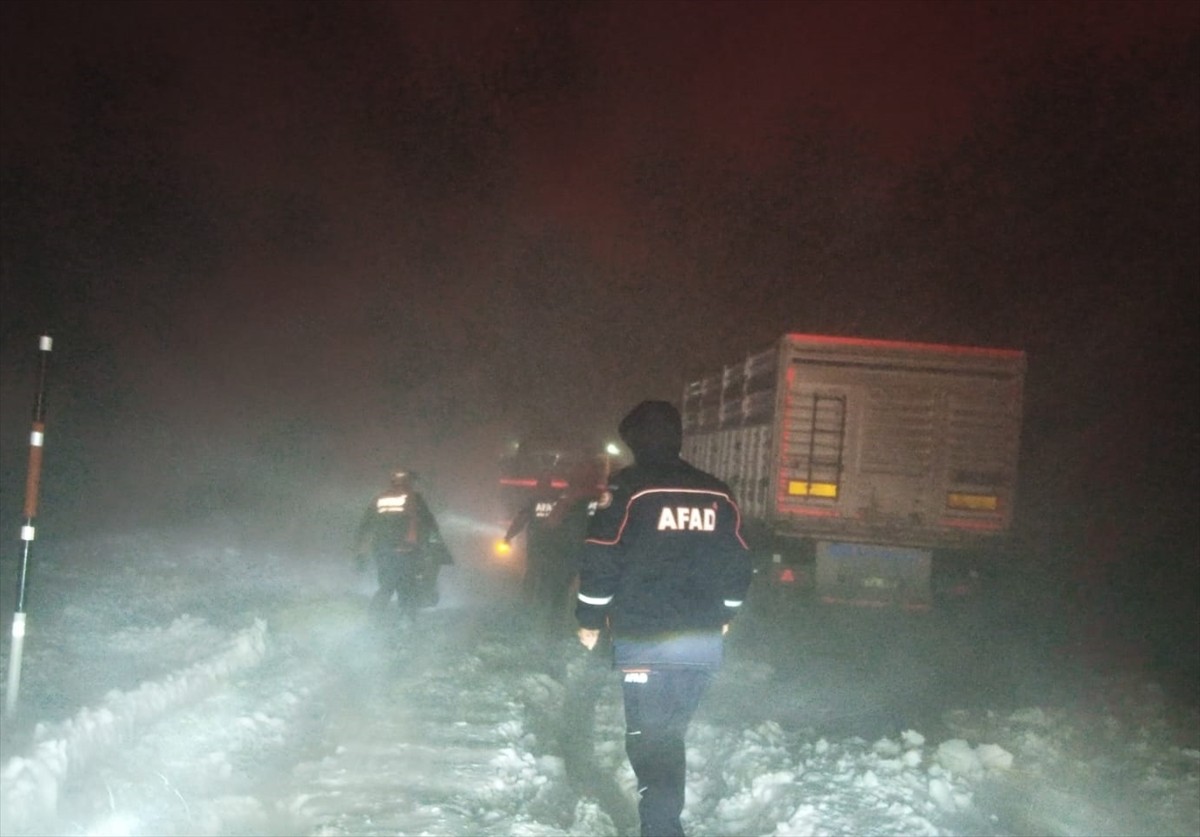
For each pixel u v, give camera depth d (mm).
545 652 12055
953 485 14234
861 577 14211
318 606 13242
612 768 7969
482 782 7008
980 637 14203
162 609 11602
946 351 14195
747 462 15664
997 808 7453
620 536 5441
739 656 13070
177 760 6922
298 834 6047
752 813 7062
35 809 5578
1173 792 7984
